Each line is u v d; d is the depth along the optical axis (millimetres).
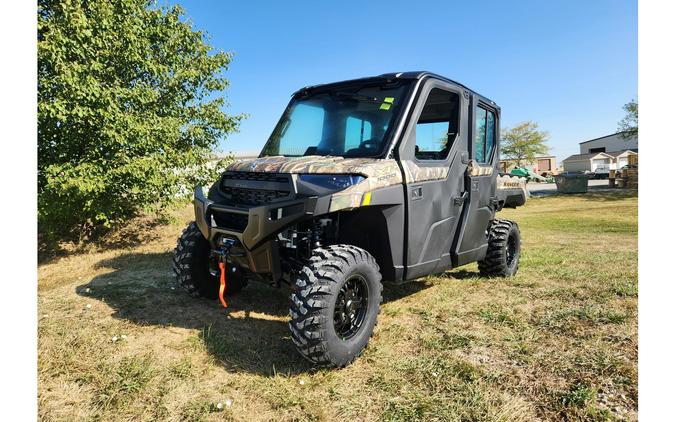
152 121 7484
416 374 2734
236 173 3562
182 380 2662
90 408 2361
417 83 3625
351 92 3885
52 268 6215
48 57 6008
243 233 2979
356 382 2670
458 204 4090
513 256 5609
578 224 13492
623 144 65375
